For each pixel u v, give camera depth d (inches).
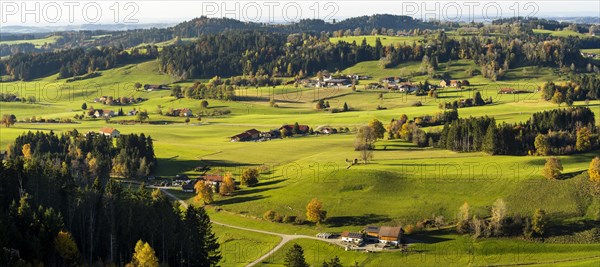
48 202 5393.7
